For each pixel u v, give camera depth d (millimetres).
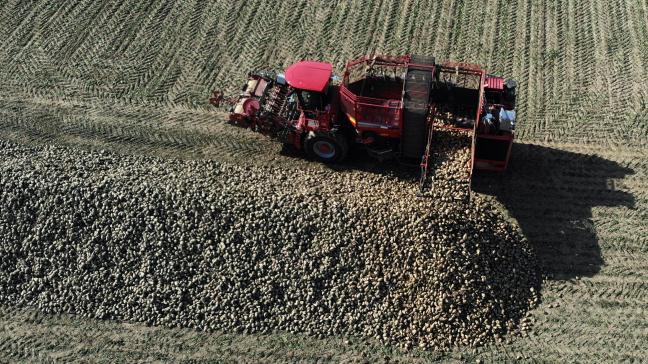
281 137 15305
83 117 16641
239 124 15641
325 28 18766
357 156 15445
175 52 18391
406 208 13055
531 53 17484
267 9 19547
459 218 12875
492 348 11898
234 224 13070
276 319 12484
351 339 12172
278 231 12938
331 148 14859
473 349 11883
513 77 16859
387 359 11852
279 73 17391
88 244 13312
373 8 19250
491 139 13586
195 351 12211
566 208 13953
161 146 15812
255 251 12844
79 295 13039
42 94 17344
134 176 14117
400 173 14812
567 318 12219
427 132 14297
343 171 15023
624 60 17094
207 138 16031
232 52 18281
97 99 17172
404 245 12617
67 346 12438
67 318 12891
